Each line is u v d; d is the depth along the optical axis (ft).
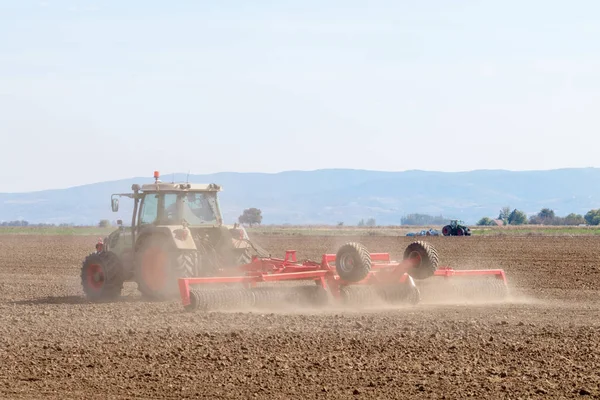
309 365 85.92
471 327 110.83
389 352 92.53
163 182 157.79
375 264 142.92
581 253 312.91
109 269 155.22
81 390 76.33
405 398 72.43
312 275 136.67
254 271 145.38
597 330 107.65
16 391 75.97
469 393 73.72
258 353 92.43
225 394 74.38
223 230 155.63
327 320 118.83
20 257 307.37
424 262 142.00
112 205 158.51
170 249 147.33
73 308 138.62
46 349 96.43
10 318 124.67
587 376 79.92
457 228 569.23
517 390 74.74
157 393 75.00
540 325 113.60
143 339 102.42
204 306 129.08
